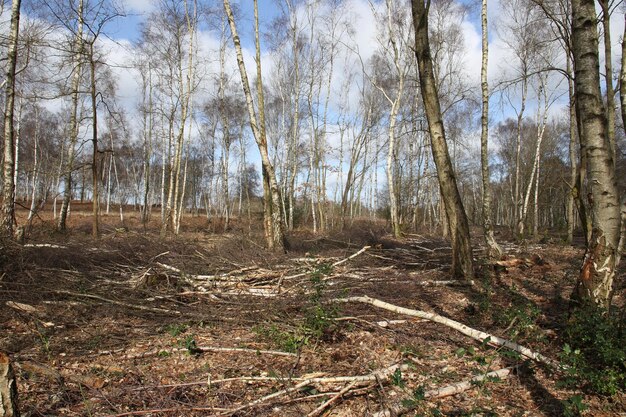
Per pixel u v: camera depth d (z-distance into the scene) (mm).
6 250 7484
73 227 19500
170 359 5074
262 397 3953
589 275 5156
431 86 8828
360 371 4660
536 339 5293
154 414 3783
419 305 7359
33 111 27766
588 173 5176
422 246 15750
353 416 3793
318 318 5605
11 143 9945
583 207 6148
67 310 6445
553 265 10977
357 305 6723
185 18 21188
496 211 52344
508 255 12141
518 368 4672
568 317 5414
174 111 23328
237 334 5910
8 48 10344
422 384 4328
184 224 29172
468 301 7602
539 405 3949
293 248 13344
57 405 3941
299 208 30094
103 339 5605
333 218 30188
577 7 5180
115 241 11523
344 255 11555
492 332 5840
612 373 3982
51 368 4566
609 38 7504
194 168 43312
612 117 7875
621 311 4766
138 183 41688
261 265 9219
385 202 38812
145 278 7672
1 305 6141
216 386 4355
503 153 37219
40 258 8055
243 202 44438
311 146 26734
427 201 32875
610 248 5047
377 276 9148
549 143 33625
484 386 4066
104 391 4227
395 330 5961
